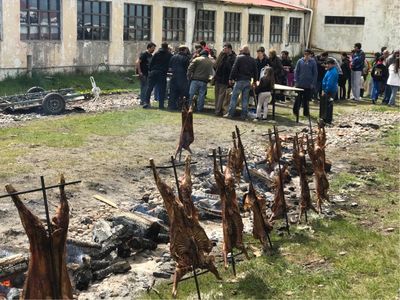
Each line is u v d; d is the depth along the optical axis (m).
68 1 24.03
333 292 6.28
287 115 18.53
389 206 9.73
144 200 9.41
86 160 11.60
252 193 7.47
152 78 17.89
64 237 4.83
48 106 16.91
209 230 8.36
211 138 14.32
